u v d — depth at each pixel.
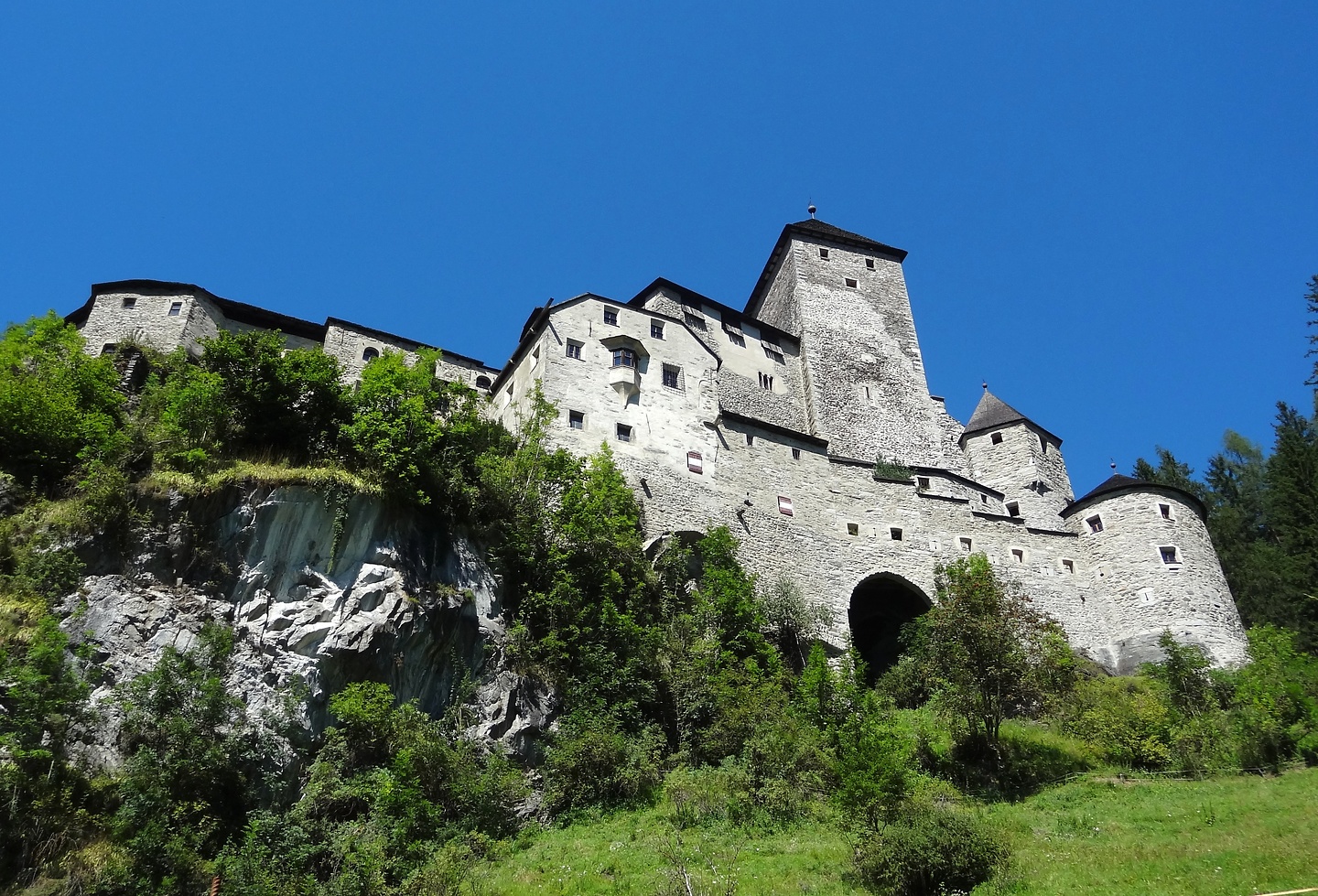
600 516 34.16
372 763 24.28
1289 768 28.02
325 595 26.22
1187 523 46.81
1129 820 24.84
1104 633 45.69
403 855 22.19
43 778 20.00
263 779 22.61
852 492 45.81
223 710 22.47
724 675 31.00
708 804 26.05
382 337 50.03
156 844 19.81
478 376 51.91
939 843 21.58
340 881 20.75
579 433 40.06
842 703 30.88
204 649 23.66
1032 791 28.27
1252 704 31.25
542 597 30.75
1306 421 54.78
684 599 35.59
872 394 56.22
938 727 31.94
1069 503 53.28
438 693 26.91
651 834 24.89
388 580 27.12
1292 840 21.55
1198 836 23.05
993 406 57.72
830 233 63.22
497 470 33.31
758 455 44.44
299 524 27.03
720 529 38.91
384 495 28.45
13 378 28.61
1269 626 38.34
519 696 28.08
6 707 20.58
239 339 30.95
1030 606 45.22
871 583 45.47
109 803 20.61
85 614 23.22
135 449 27.55
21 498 25.97
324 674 24.95
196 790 21.55
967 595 31.53
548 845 24.33
